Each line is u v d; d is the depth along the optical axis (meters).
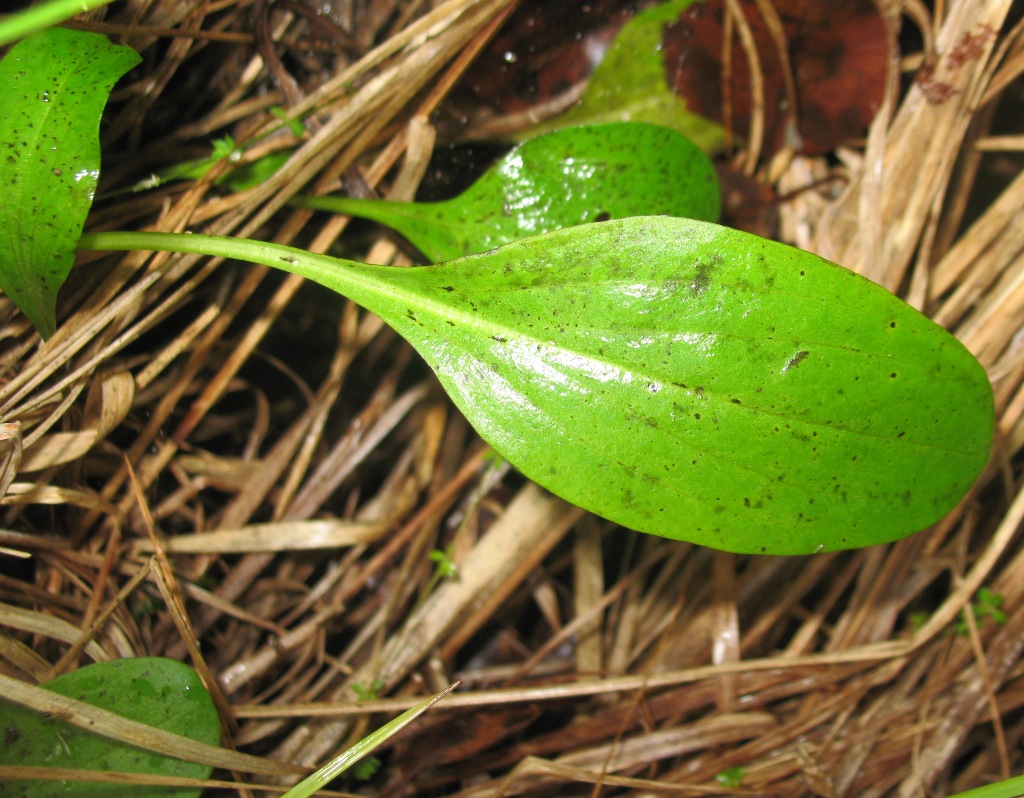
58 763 0.15
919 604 0.24
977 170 0.26
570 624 0.23
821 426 0.14
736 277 0.13
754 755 0.22
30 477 0.18
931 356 0.14
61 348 0.18
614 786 0.22
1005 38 0.22
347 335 0.23
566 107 0.23
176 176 0.20
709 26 0.22
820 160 0.24
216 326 0.21
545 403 0.14
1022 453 0.24
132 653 0.19
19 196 0.15
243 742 0.20
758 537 0.14
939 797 0.22
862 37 0.22
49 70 0.15
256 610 0.22
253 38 0.21
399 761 0.21
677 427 0.14
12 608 0.17
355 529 0.22
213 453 0.23
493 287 0.15
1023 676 0.23
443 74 0.21
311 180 0.21
